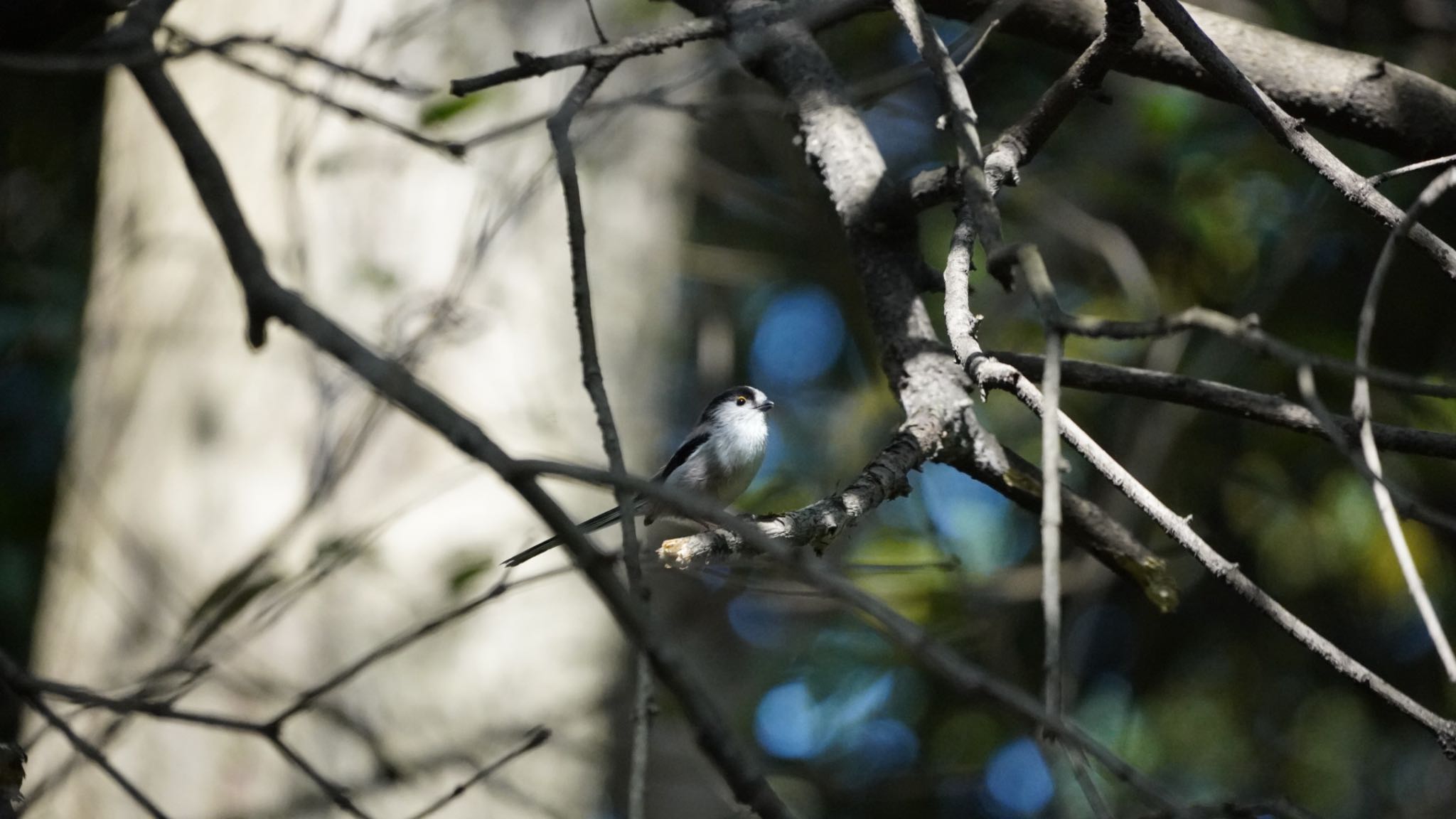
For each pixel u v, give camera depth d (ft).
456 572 27.50
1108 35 19.03
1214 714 47.09
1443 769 45.83
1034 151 20.48
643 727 12.73
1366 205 18.57
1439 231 36.99
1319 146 18.99
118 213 36.22
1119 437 45.24
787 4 24.04
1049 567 12.13
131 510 32.99
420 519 32.32
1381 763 46.57
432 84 33.96
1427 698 45.24
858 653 48.32
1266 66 24.66
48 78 44.60
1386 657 45.65
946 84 17.95
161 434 33.50
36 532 41.24
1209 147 43.86
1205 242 43.75
